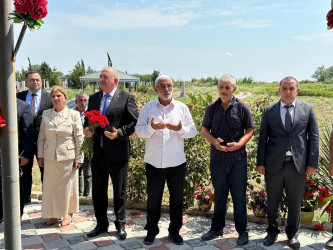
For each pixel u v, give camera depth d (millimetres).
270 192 4086
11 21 2555
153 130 3812
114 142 4062
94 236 4270
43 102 5266
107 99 4172
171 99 4082
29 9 2387
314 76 63625
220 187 4172
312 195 4512
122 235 4176
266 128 4078
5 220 2723
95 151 4113
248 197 4984
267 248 3967
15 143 2670
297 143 3895
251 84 46906
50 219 4633
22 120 4422
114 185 4156
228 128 4066
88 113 3898
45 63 40031
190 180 5066
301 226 4574
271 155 3990
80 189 5883
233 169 4098
